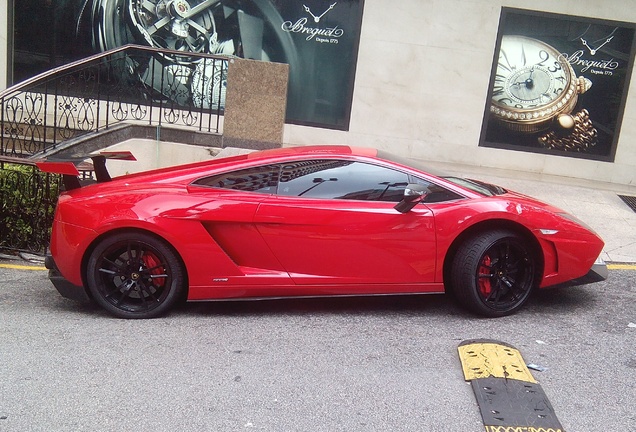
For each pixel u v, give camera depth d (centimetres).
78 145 831
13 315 498
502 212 490
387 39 1102
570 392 391
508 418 352
